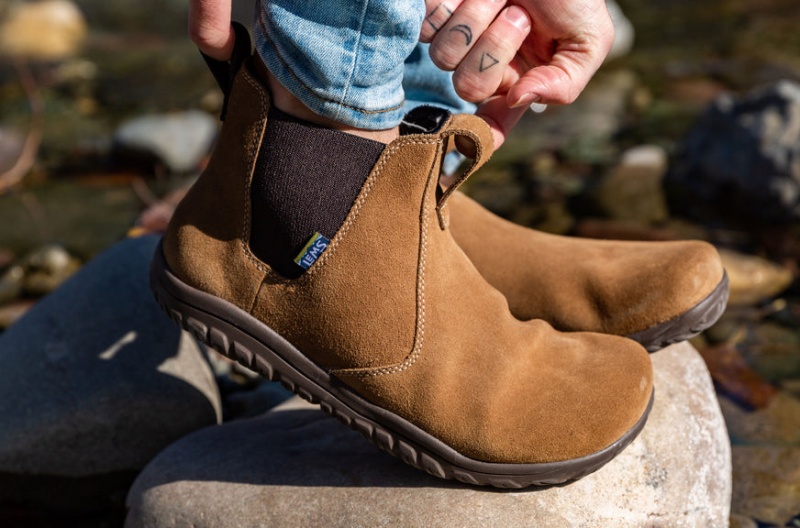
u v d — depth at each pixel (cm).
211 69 121
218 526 130
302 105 115
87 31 497
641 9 522
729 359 201
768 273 237
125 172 317
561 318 145
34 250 259
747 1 523
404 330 119
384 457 136
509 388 122
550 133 343
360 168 115
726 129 291
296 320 121
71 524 156
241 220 120
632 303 141
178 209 127
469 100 123
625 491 130
